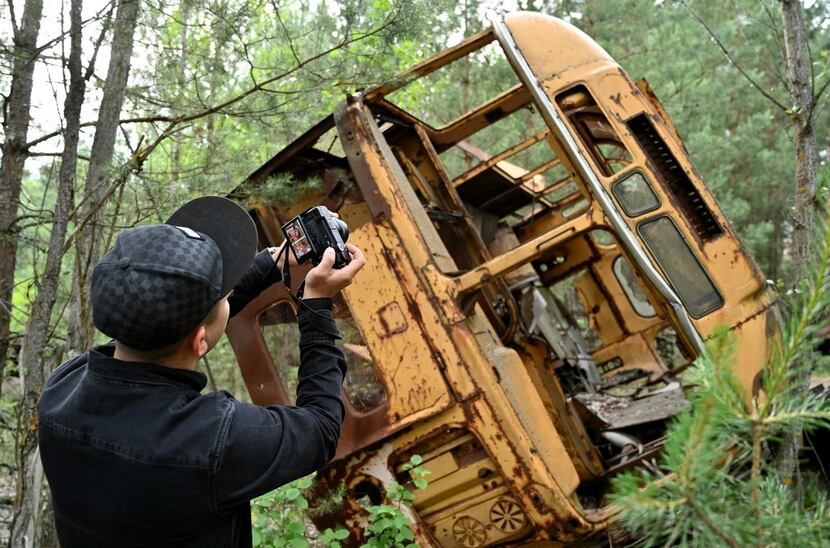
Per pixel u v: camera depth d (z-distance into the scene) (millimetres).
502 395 3447
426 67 3922
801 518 1062
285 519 3215
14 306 4020
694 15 3482
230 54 4168
